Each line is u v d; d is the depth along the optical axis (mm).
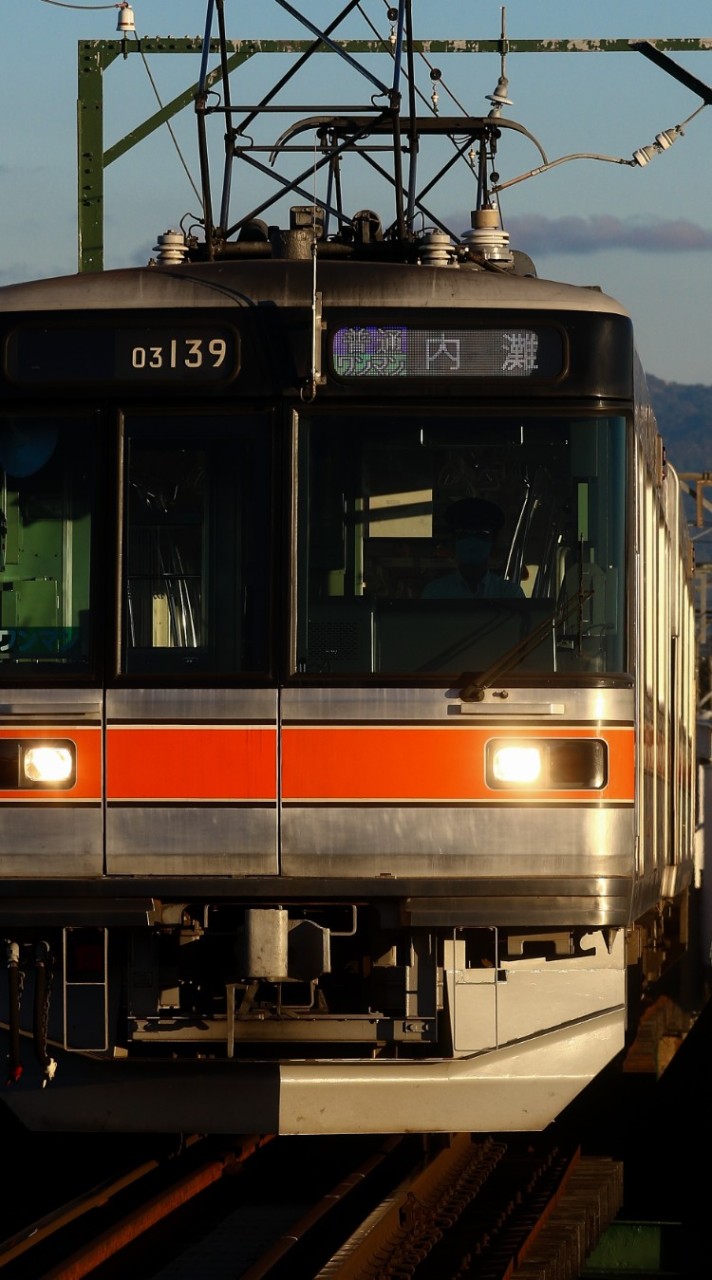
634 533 28531
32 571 28734
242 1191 32438
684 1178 37375
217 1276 25859
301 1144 37000
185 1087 28891
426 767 28172
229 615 28516
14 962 28766
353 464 28578
